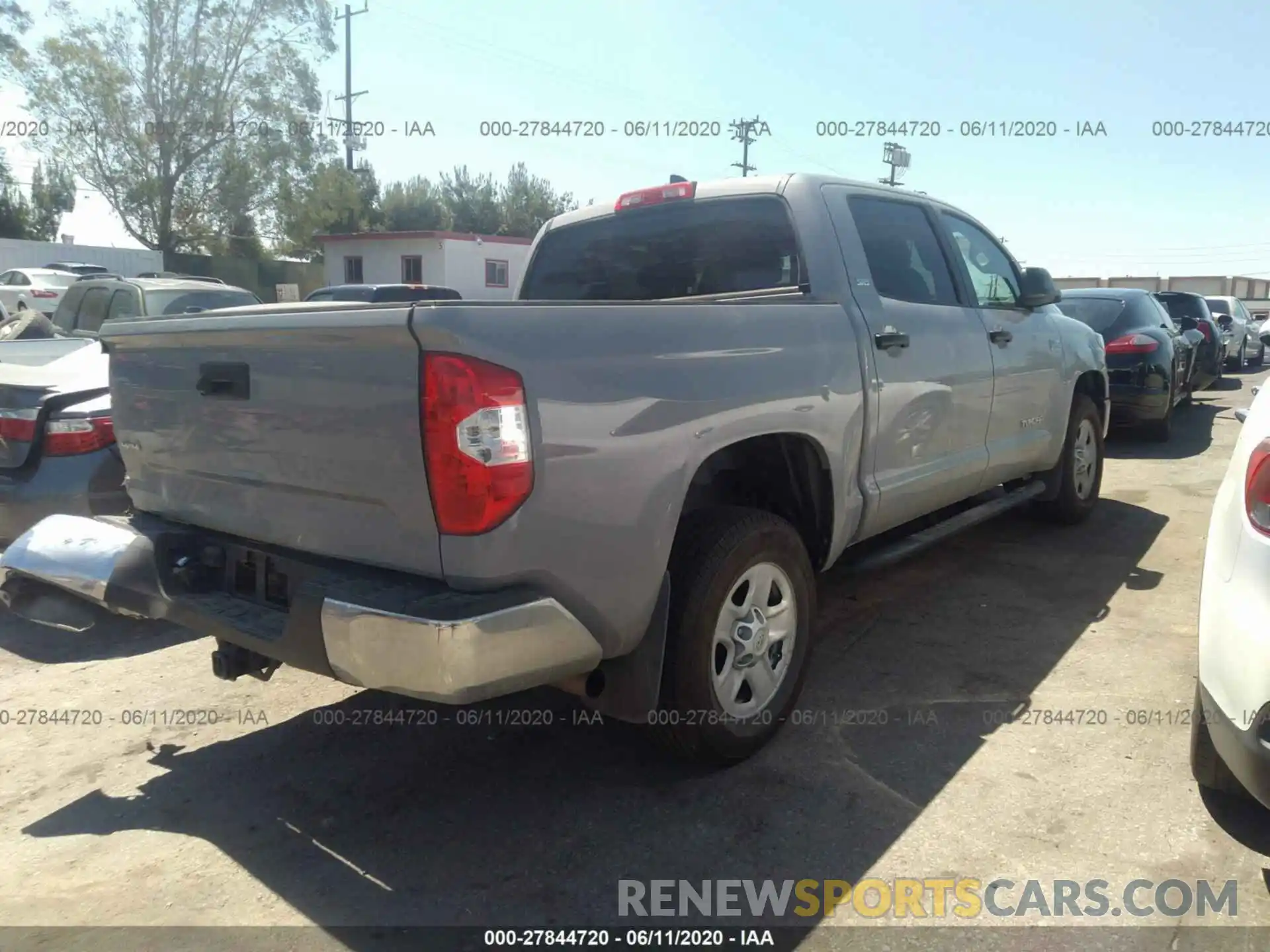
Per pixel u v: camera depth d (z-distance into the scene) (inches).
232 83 1279.5
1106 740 132.5
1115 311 375.2
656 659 114.0
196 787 127.3
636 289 175.8
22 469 180.4
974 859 107.0
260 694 156.3
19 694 156.4
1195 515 255.6
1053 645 166.6
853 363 142.5
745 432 120.9
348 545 105.0
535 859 109.4
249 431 112.7
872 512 151.4
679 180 171.8
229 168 1295.5
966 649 165.5
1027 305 198.8
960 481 179.3
